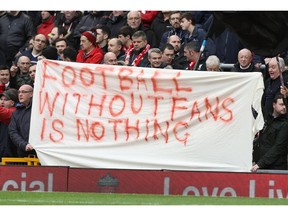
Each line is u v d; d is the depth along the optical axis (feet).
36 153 139.74
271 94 149.79
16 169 127.75
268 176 124.26
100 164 132.57
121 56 169.78
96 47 167.22
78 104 133.80
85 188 127.03
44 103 134.72
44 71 134.92
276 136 136.46
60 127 134.21
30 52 185.06
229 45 163.32
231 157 131.23
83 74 133.80
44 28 196.03
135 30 173.58
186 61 160.25
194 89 131.44
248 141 131.03
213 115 131.34
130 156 132.16
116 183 126.62
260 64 155.12
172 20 171.01
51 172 127.44
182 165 131.03
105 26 178.81
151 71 132.67
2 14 196.75
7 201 111.45
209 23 167.02
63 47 177.37
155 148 131.85
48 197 116.88
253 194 124.47
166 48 159.43
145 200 114.32
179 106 131.75
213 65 149.38
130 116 132.46
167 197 119.55
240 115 130.93
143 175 126.41
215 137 130.93
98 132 133.18
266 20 143.33
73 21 191.72
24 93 146.10
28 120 146.00
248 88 130.82
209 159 131.44
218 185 125.18
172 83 131.75
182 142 131.54
